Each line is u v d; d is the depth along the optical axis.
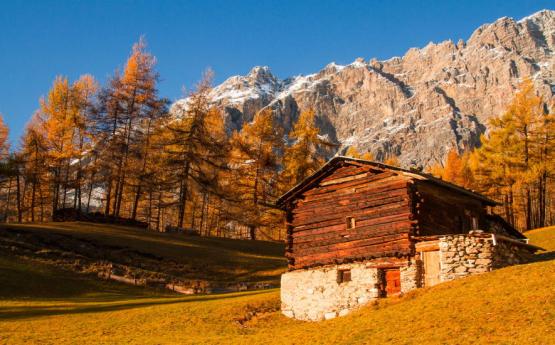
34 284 41.84
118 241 52.56
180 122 66.00
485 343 19.06
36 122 68.00
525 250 31.94
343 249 31.38
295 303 31.89
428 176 30.34
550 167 59.03
